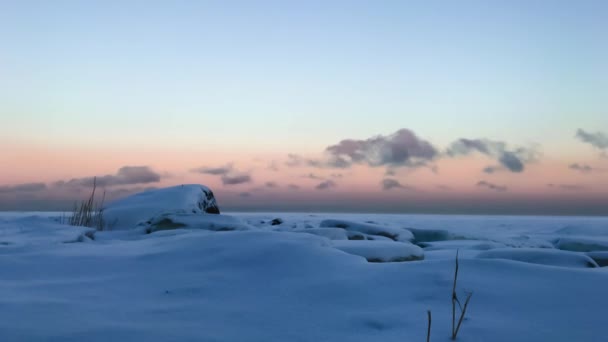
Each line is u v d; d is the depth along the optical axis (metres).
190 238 5.10
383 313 2.74
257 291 3.27
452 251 6.97
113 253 4.71
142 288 3.42
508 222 19.91
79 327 2.50
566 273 3.29
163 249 4.77
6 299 3.02
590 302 2.83
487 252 5.04
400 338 2.40
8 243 6.04
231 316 2.76
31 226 7.98
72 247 5.18
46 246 5.25
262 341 2.37
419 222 19.58
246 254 4.12
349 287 3.20
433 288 3.09
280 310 2.86
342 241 5.73
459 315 2.68
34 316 2.67
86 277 3.79
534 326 2.53
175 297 3.19
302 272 3.60
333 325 2.60
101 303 3.01
